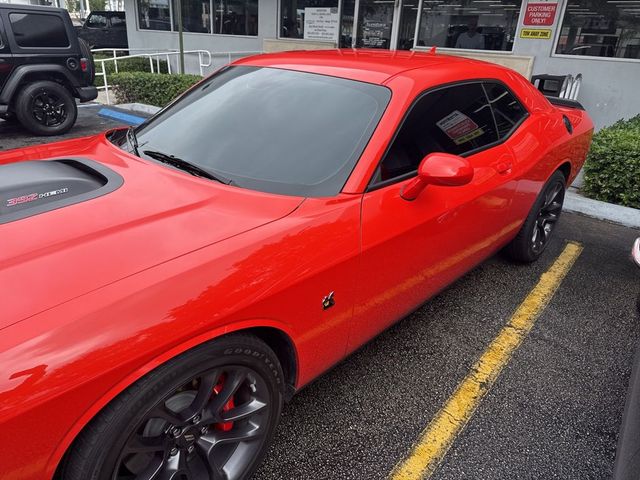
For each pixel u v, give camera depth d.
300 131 2.37
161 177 2.16
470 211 2.73
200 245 1.72
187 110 2.78
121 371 1.38
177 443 1.67
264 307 1.72
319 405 2.45
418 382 2.65
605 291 3.68
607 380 2.74
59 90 7.70
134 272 1.56
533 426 2.39
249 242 1.77
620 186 5.31
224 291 1.62
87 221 1.79
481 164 2.83
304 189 2.13
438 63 2.87
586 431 2.37
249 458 1.88
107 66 14.59
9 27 7.21
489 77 3.14
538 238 3.97
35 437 1.28
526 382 2.69
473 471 2.13
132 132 2.80
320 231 1.95
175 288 1.54
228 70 3.00
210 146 2.42
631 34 8.12
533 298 3.54
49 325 1.35
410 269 2.44
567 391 2.64
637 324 3.28
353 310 2.18
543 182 3.58
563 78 8.13
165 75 9.57
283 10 12.19
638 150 5.11
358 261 2.07
